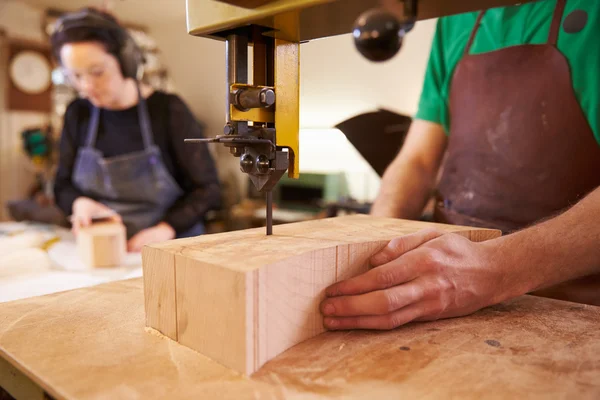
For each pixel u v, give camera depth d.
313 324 0.77
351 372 0.64
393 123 2.05
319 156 2.85
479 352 0.70
